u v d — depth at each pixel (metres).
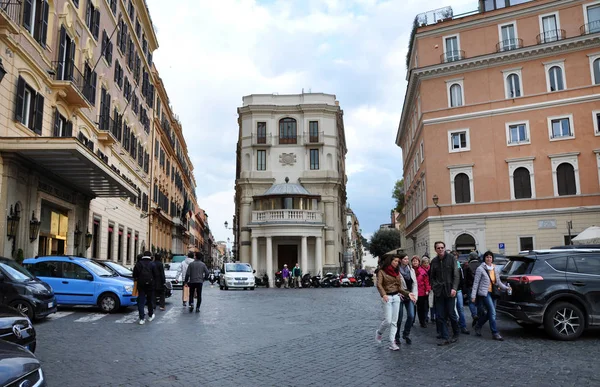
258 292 29.20
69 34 21.45
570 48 31.73
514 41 33.56
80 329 11.27
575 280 9.90
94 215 25.98
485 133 33.47
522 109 32.66
